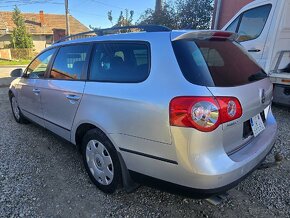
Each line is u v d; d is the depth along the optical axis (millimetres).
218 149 2000
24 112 4609
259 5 5480
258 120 2527
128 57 2463
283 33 5332
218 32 2410
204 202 2648
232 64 2365
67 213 2508
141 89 2229
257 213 2494
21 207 2590
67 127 3211
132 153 2314
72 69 3131
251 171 2238
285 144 3943
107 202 2660
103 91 2555
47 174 3203
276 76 5223
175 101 1980
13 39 29172
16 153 3791
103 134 2611
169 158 2059
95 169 2832
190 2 14891
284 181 3010
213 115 1913
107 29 3068
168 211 2523
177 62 2094
